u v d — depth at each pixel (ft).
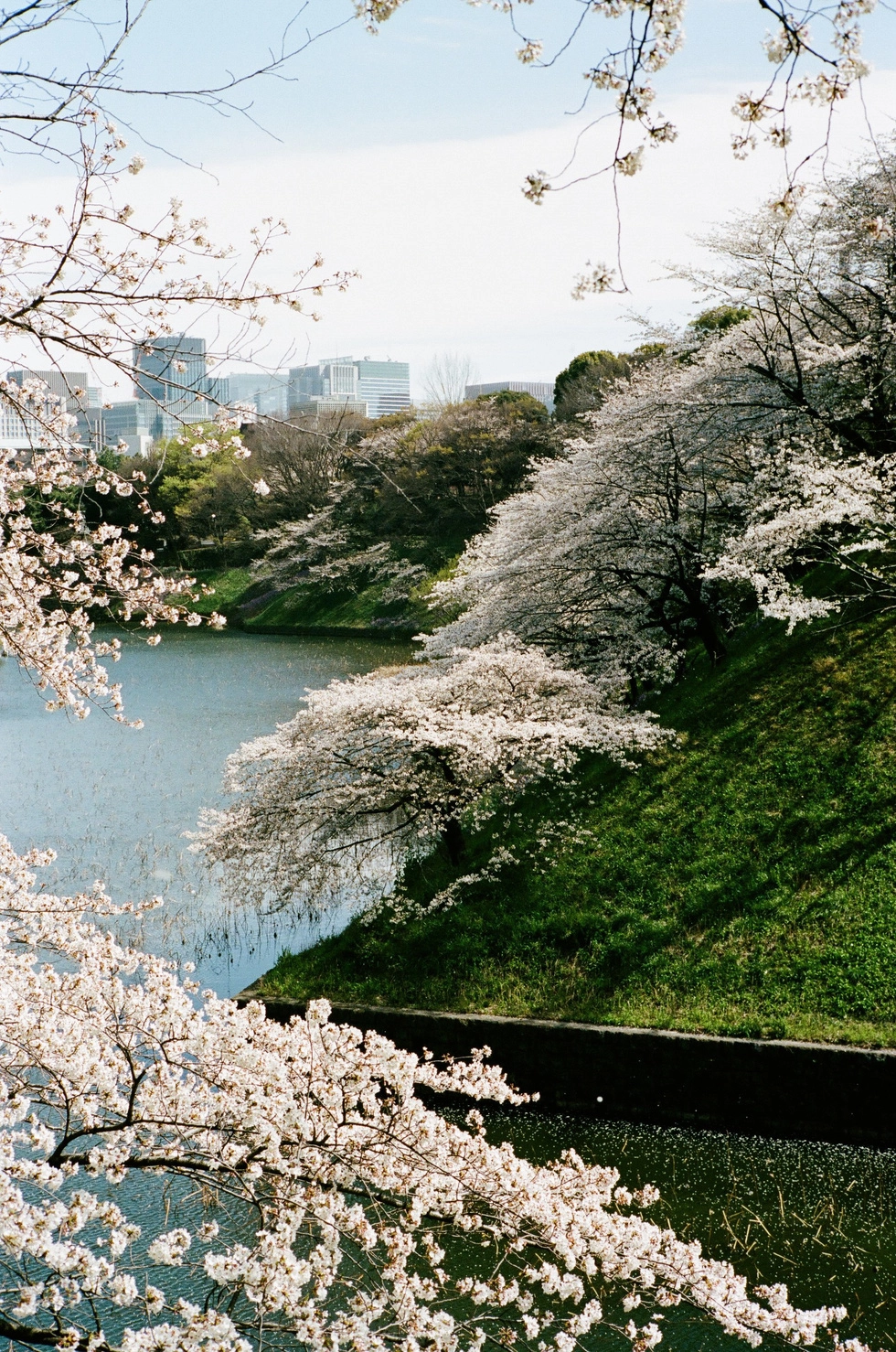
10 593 26.23
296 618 195.11
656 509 73.51
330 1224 17.44
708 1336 27.43
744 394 68.74
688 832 52.29
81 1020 19.08
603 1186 23.45
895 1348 27.02
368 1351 16.11
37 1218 14.62
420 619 170.19
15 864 27.78
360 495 198.18
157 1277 27.89
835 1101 38.34
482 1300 19.88
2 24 13.17
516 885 52.37
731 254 68.54
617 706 64.75
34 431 22.72
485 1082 25.49
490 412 191.62
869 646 59.21
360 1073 19.44
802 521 57.31
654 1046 40.65
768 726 57.00
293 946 54.65
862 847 48.24
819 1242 31.65
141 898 60.18
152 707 120.47
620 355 182.91
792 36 11.80
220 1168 17.92
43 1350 24.50
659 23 12.75
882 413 68.23
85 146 16.19
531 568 71.36
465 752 54.49
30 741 104.17
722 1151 37.68
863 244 64.28
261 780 56.59
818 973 43.06
